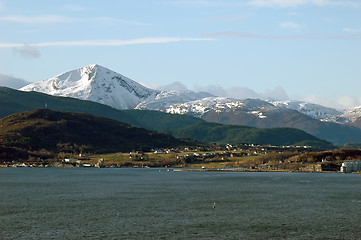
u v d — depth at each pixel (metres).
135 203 181.75
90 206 172.62
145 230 129.12
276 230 130.38
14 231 127.19
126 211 160.62
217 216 151.75
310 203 184.12
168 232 126.94
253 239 120.25
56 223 138.00
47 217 147.88
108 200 191.38
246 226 135.62
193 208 168.75
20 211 160.00
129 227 132.88
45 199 194.25
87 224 136.75
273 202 187.00
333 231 129.25
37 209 164.75
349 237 122.62
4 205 174.62
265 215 154.25
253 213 158.25
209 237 121.81
